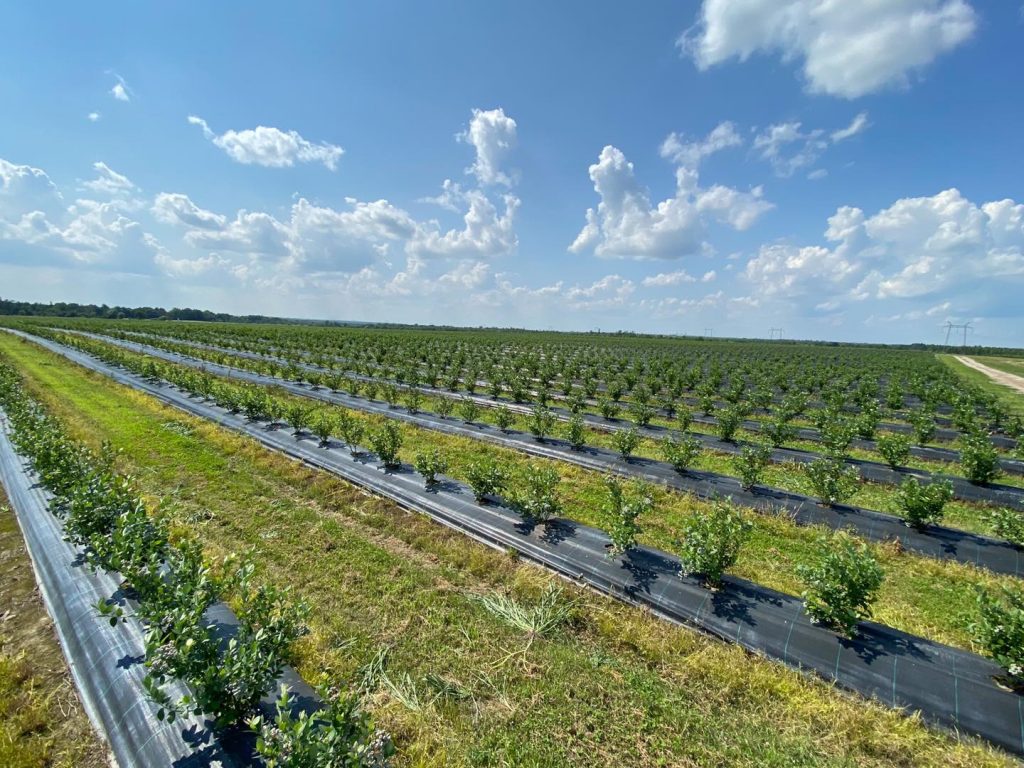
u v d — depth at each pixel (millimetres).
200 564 5512
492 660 5984
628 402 24016
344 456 13625
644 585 7371
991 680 5273
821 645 5988
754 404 22469
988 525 9242
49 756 4707
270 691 4691
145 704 4902
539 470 10344
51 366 33250
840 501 10742
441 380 29031
